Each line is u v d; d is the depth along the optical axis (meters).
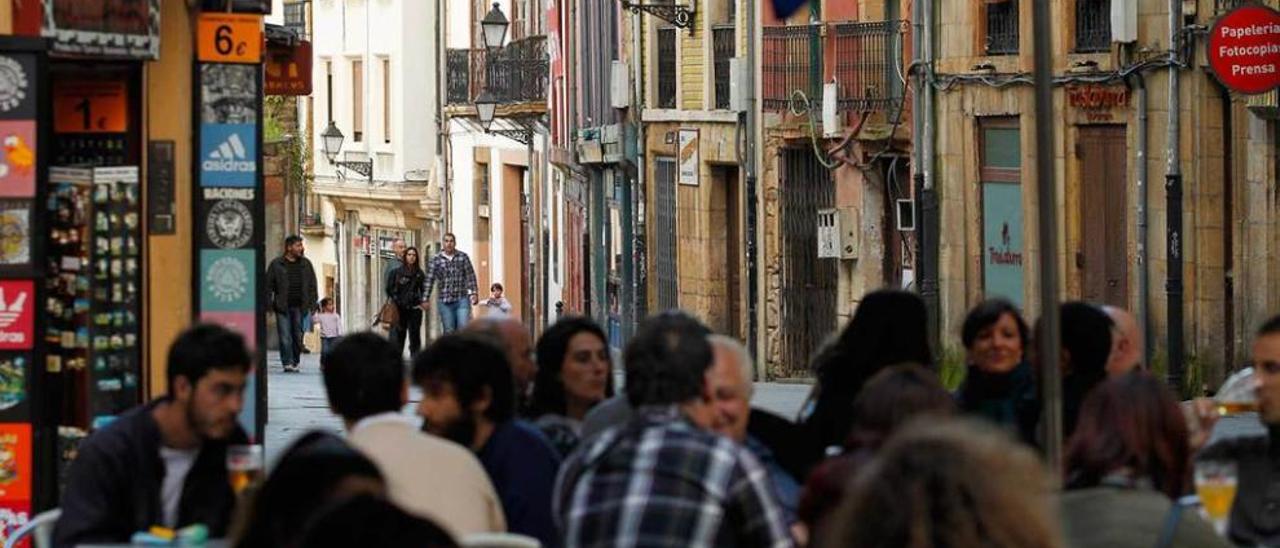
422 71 101.25
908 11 54.34
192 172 26.03
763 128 60.66
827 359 16.77
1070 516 12.09
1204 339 44.53
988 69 50.44
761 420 16.50
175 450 14.76
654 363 12.80
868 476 8.05
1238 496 14.19
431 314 95.00
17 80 21.16
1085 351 16.94
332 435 13.03
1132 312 46.66
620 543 12.12
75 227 24.48
